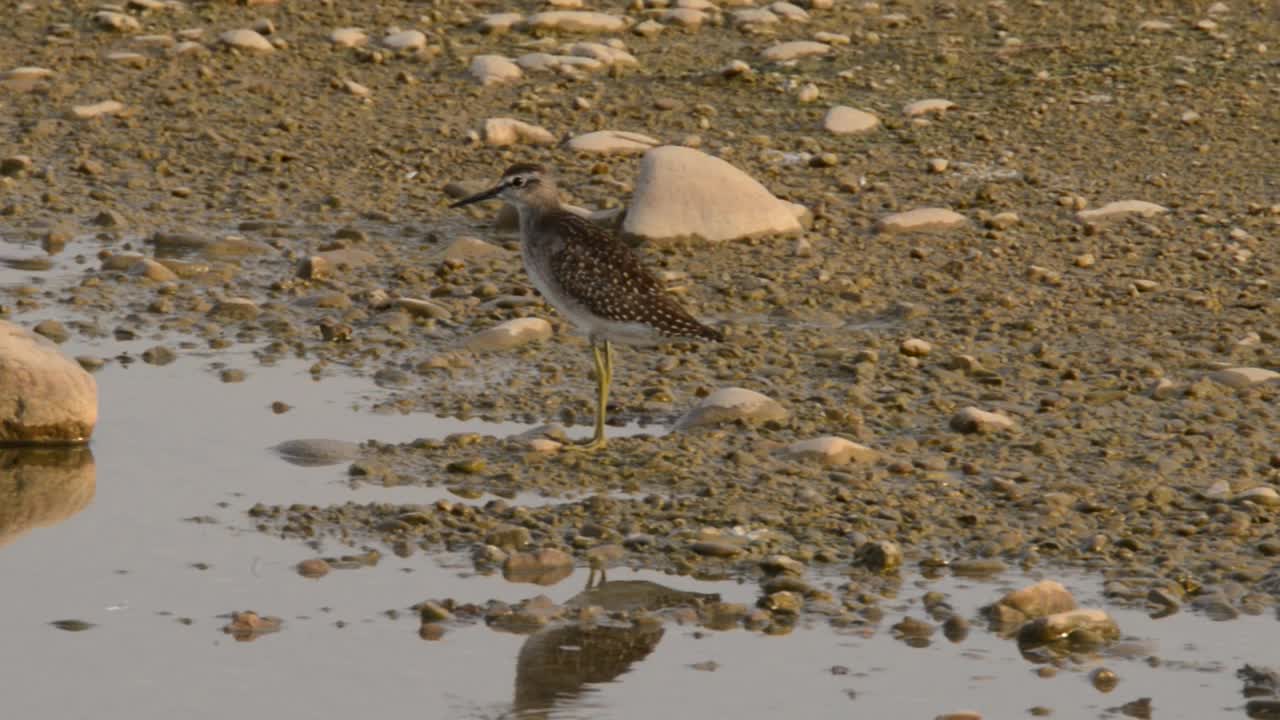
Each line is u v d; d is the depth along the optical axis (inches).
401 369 605.0
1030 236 755.4
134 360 607.5
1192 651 406.0
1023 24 1075.3
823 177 824.9
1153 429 551.5
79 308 656.4
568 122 900.0
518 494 497.0
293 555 455.8
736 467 515.5
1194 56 1013.2
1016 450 532.4
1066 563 454.9
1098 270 715.4
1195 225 770.2
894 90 955.3
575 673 394.9
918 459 522.9
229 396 576.4
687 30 1051.9
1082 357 617.6
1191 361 613.3
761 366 608.4
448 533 468.8
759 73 977.5
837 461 518.9
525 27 1034.7
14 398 526.0
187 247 730.2
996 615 420.5
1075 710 378.0
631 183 816.3
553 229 557.6
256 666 396.2
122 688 385.1
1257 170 848.3
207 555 454.9
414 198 802.2
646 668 397.4
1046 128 900.0
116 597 430.9
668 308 546.3
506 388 589.6
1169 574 446.3
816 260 719.7
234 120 892.0
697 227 735.1
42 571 444.1
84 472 510.6
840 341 634.2
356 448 529.3
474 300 674.8
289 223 762.8
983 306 670.5
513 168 566.9
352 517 479.8
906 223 758.5
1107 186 820.0
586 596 434.3
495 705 379.6
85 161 812.0
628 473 510.0
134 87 927.7
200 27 1026.1
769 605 426.6
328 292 676.7
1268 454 530.0
